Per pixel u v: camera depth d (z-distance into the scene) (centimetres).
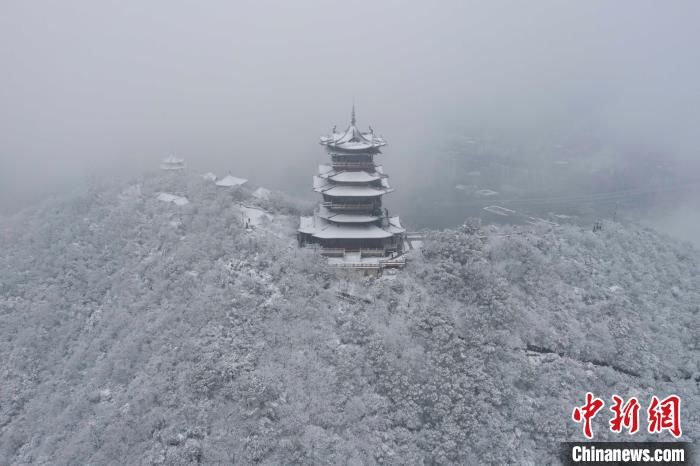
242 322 8306
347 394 7675
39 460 7694
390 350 8231
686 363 9956
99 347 9000
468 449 7581
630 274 11138
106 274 10444
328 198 11506
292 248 10275
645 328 10150
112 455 7231
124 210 11844
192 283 9094
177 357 7931
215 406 7325
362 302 9175
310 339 8188
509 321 9119
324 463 6981
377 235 10500
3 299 10300
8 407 8750
